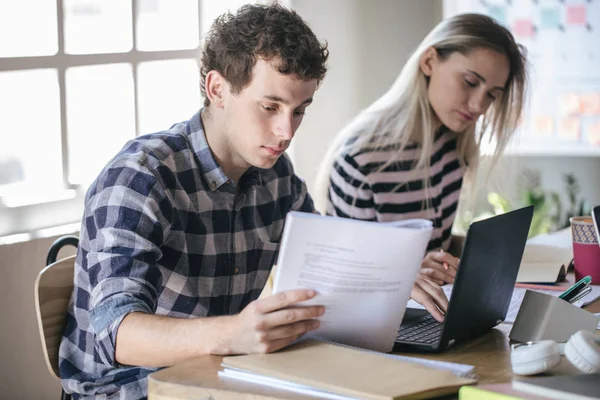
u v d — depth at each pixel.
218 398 1.36
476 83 2.67
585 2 4.29
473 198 3.05
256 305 1.46
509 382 1.40
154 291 1.65
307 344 1.52
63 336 1.92
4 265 2.53
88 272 1.70
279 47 1.64
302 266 1.45
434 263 2.17
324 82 3.82
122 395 1.83
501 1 4.39
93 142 2.95
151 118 3.15
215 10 3.36
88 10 2.89
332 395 1.31
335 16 3.83
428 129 2.73
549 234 2.83
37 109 2.77
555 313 1.67
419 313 1.85
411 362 1.43
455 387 1.33
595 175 4.64
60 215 2.81
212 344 1.48
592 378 1.30
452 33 2.68
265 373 1.38
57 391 2.70
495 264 1.67
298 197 2.22
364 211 2.71
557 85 4.39
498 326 1.81
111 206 1.71
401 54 4.21
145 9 3.10
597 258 2.17
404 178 2.74
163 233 1.77
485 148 2.96
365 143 2.71
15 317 2.56
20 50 2.70
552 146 4.43
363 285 1.48
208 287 1.96
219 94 1.80
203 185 1.91
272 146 1.72
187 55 3.27
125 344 1.53
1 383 2.53
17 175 2.73
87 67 2.89
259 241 2.05
